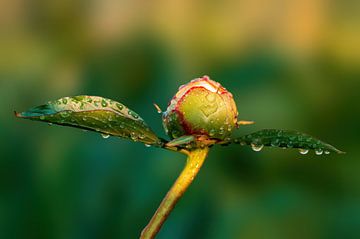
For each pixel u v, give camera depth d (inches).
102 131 27.7
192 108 28.8
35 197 46.3
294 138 27.8
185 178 28.3
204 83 29.1
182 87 29.2
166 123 29.2
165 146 28.2
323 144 27.7
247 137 28.3
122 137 27.9
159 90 49.6
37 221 45.9
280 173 47.4
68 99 27.5
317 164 47.5
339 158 48.3
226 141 28.8
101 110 27.7
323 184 47.3
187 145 28.5
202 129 28.7
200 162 28.5
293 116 49.3
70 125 27.5
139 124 27.9
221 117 28.8
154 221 27.8
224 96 28.9
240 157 46.7
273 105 49.0
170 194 28.0
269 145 28.0
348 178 47.8
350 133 49.9
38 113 27.3
